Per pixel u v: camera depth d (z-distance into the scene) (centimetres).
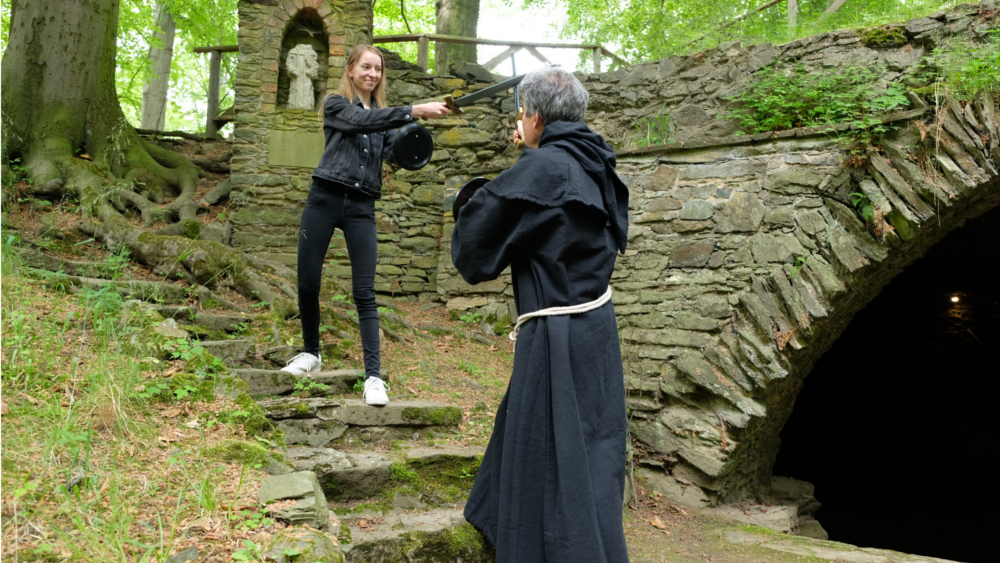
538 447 181
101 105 618
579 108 205
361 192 304
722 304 475
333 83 638
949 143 422
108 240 451
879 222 433
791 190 471
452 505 279
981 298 932
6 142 545
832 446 958
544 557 175
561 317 186
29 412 200
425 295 636
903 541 720
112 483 179
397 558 226
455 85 677
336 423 296
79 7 603
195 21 1152
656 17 895
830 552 358
